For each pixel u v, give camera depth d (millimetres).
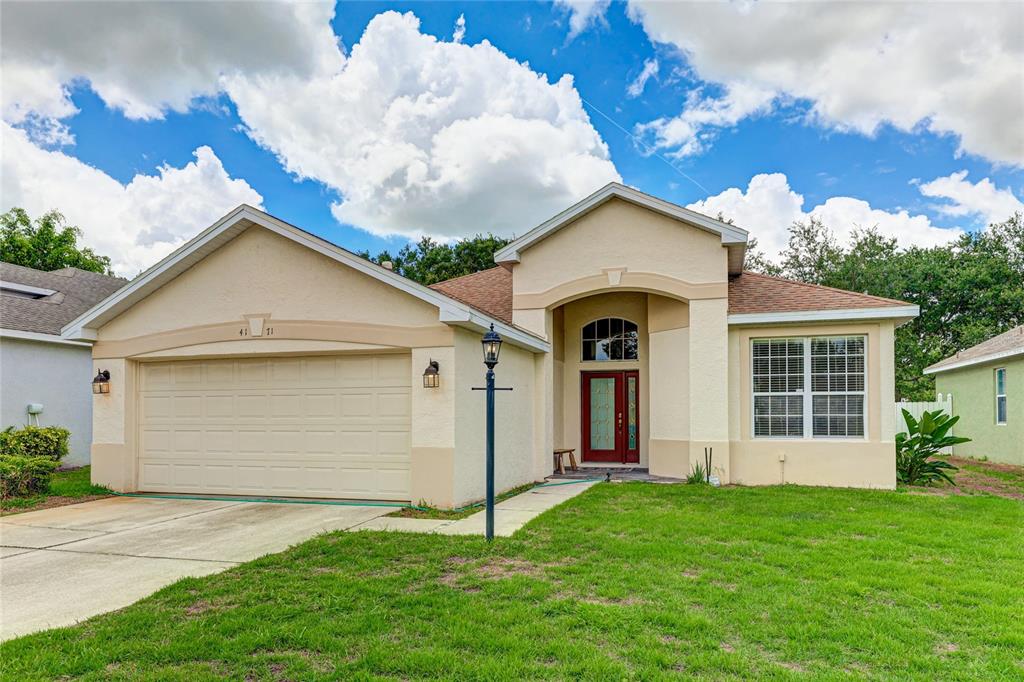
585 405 15953
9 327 15023
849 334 12438
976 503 10047
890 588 5555
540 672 3938
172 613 4977
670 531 7746
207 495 10914
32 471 10828
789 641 4383
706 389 12633
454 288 17875
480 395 10461
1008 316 33344
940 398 22188
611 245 13320
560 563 6371
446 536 7516
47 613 5090
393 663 4039
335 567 6246
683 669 3977
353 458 10258
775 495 10812
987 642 4383
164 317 11156
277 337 10438
